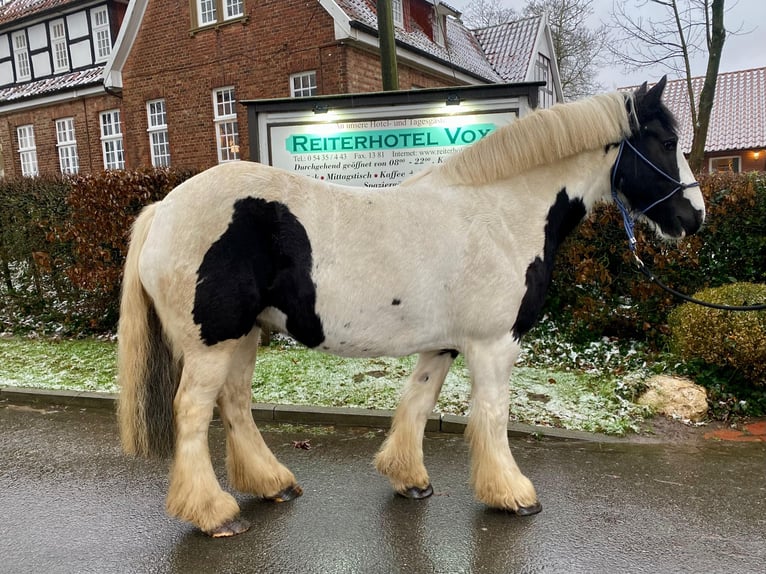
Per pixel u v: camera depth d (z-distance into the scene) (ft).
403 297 8.33
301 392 15.03
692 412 13.38
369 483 10.48
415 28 49.34
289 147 18.31
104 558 8.11
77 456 11.93
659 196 9.24
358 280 8.20
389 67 20.65
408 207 8.55
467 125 17.15
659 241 17.57
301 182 8.43
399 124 17.56
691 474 10.67
